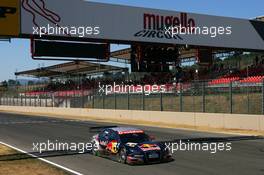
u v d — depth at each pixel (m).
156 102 41.84
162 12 26.67
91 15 22.84
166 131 29.03
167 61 24.48
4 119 48.69
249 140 22.23
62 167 14.76
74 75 68.81
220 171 13.09
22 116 56.12
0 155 18.14
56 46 19.47
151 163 14.84
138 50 23.89
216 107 34.50
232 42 32.09
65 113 58.06
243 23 33.16
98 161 15.97
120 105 46.78
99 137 17.33
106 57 20.28
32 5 20.20
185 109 36.97
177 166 14.17
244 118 28.86
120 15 24.47
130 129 16.22
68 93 60.34
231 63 55.28
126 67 59.38
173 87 40.72
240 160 15.34
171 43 26.92
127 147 14.98
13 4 15.34
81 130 31.00
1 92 92.94
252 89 34.03
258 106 30.97
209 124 31.89
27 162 16.11
